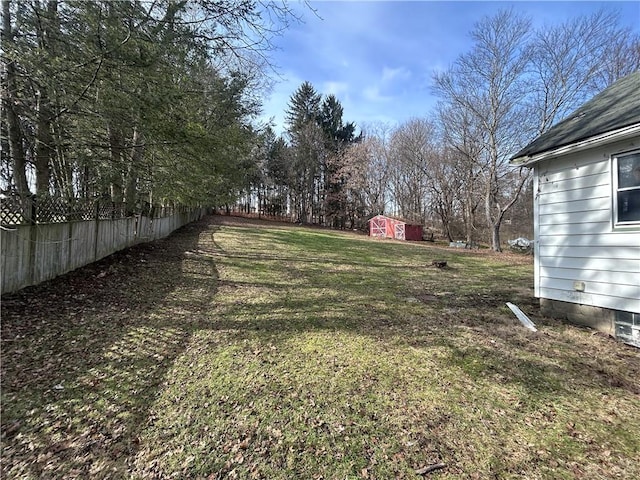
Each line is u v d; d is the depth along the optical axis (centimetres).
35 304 441
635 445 223
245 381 297
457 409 262
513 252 1856
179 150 669
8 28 440
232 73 917
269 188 3962
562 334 440
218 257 956
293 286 674
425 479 191
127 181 834
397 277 845
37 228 508
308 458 206
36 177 580
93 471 190
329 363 338
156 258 843
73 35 461
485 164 1934
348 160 3312
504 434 233
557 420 251
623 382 312
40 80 443
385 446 218
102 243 732
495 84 1753
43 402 253
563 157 495
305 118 3769
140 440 218
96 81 485
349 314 504
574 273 482
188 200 1101
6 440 212
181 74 583
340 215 3684
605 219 441
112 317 434
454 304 592
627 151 412
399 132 2994
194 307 503
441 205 2653
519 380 312
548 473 197
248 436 225
